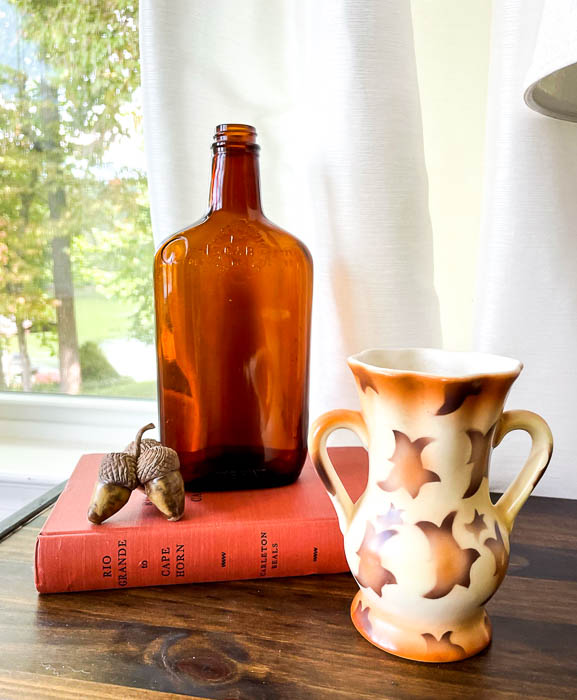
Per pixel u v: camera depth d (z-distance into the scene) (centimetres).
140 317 87
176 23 58
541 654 37
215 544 44
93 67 80
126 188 83
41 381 92
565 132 55
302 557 45
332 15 55
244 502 49
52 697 33
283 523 45
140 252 85
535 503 61
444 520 35
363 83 54
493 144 57
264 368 54
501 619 41
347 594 44
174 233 55
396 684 34
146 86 59
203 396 54
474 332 61
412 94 56
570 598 43
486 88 65
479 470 36
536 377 60
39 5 80
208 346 53
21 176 85
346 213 57
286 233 53
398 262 58
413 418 34
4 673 35
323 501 49
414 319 59
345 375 61
